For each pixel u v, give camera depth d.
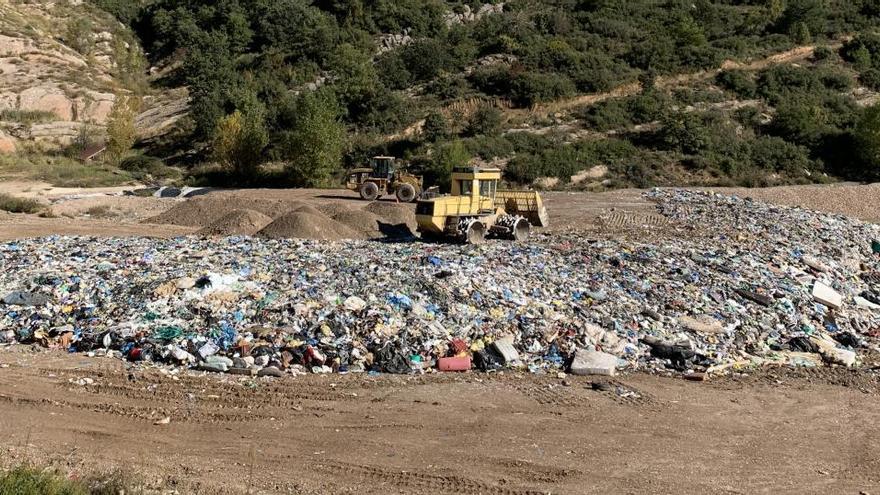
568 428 10.02
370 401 10.64
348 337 12.59
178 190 37.72
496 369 12.30
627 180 39.59
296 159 41.06
